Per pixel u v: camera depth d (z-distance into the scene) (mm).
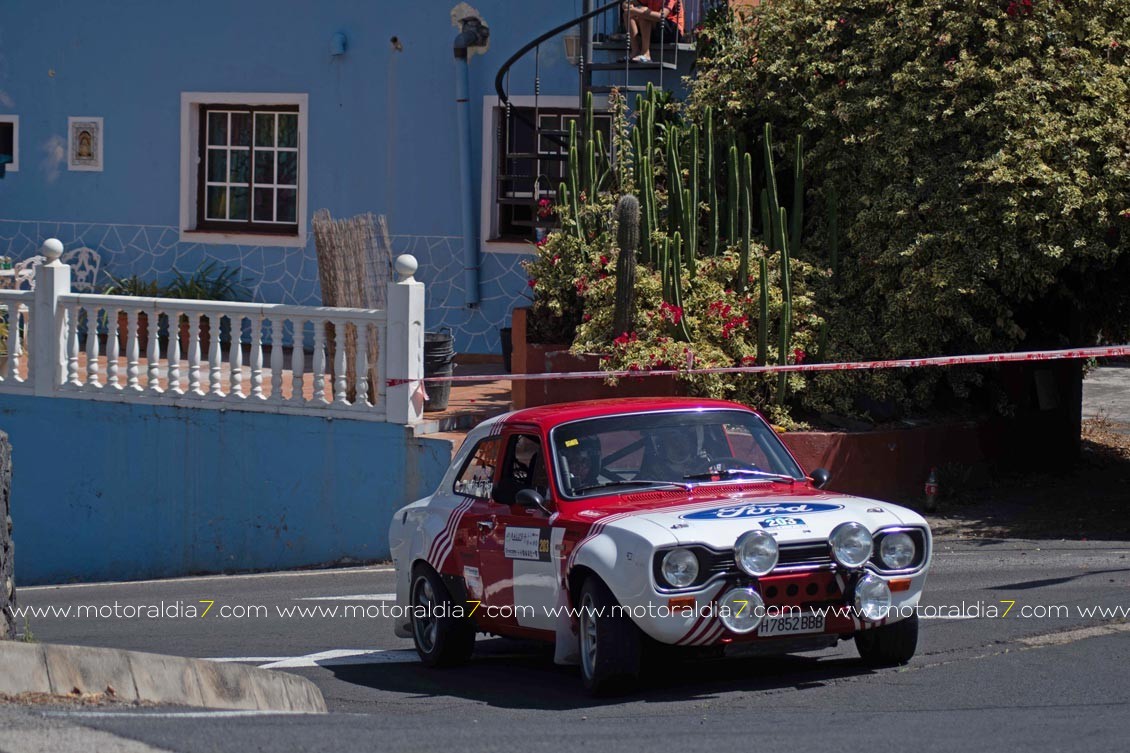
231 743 13078
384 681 20375
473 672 21141
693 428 20094
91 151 50531
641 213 35656
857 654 20141
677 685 18453
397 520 23438
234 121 49562
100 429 35844
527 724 15430
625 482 19156
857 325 35219
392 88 47219
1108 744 13477
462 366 46125
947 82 34250
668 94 40594
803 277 35500
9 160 51375
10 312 36719
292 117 48875
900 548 17562
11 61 51188
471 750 13312
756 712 15961
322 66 48000
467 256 46531
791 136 38000
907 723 14820
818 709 16016
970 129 34750
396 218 47469
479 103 46375
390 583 30469
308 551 33750
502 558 19781
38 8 50812
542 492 19422
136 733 13055
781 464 20109
